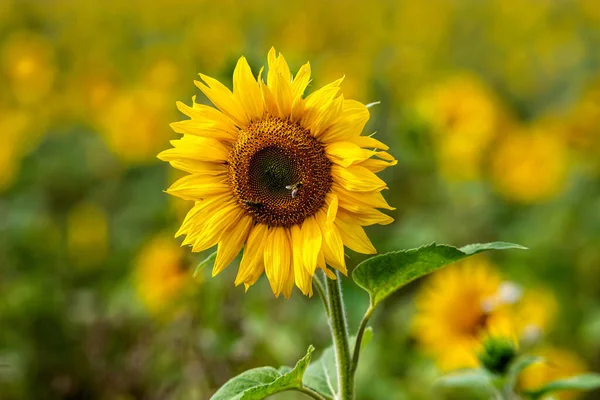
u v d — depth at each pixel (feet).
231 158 4.54
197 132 4.51
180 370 6.59
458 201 10.10
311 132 4.51
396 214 9.95
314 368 4.75
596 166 10.44
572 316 7.77
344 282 7.59
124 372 6.80
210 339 6.54
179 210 7.36
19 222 9.60
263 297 7.19
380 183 4.37
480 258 9.06
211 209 4.54
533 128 12.22
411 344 7.25
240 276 4.50
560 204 9.93
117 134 10.40
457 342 6.39
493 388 5.36
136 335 7.33
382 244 8.77
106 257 9.18
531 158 10.11
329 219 4.37
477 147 10.05
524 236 9.37
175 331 6.63
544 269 8.68
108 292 8.02
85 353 7.15
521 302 7.13
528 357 5.34
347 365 4.45
